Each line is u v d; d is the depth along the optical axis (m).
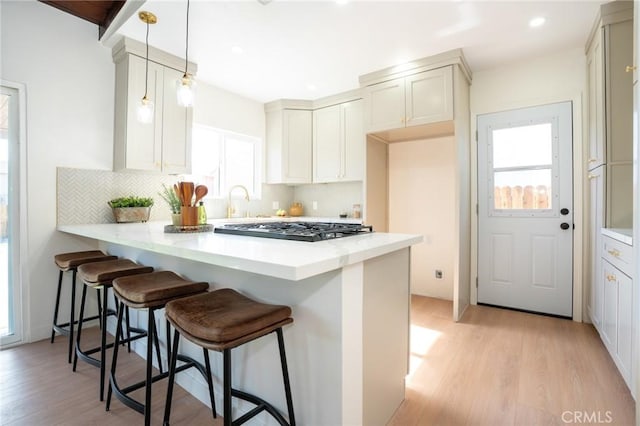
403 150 3.81
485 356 2.14
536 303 3.00
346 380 1.14
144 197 2.99
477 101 3.23
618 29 2.17
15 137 2.31
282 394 1.30
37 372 1.95
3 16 2.22
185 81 2.06
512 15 2.26
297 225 2.05
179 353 1.82
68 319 2.58
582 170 2.77
